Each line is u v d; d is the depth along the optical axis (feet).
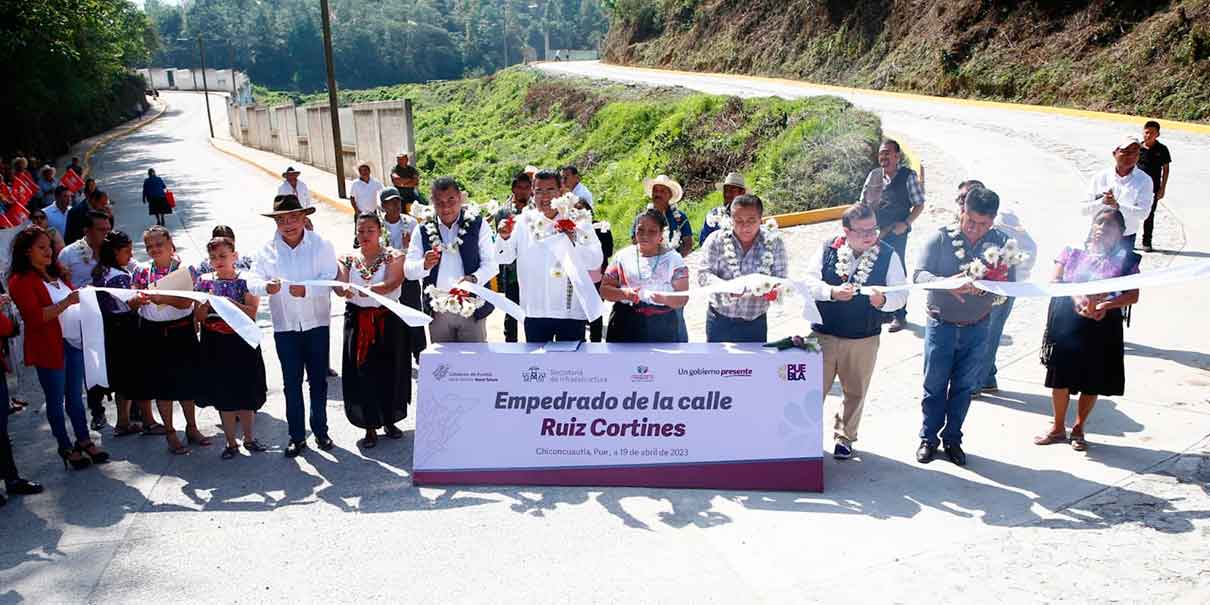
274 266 20.66
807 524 16.53
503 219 21.43
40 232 19.67
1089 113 77.15
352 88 451.94
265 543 16.71
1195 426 19.27
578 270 19.66
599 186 80.84
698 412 18.49
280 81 457.68
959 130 70.79
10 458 19.15
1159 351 23.62
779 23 143.64
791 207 46.68
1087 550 14.88
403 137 81.30
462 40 479.41
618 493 18.28
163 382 20.89
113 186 100.94
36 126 126.00
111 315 21.44
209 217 70.64
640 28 188.96
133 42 170.19
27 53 100.89
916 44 110.42
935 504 16.93
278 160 128.98
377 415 21.07
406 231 29.78
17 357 28.19
